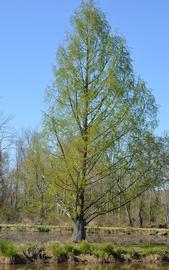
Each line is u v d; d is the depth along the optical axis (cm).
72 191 2978
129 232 5088
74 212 3022
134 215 6975
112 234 4769
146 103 3031
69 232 4722
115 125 2936
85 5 3080
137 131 2995
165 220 7238
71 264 2514
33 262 2502
